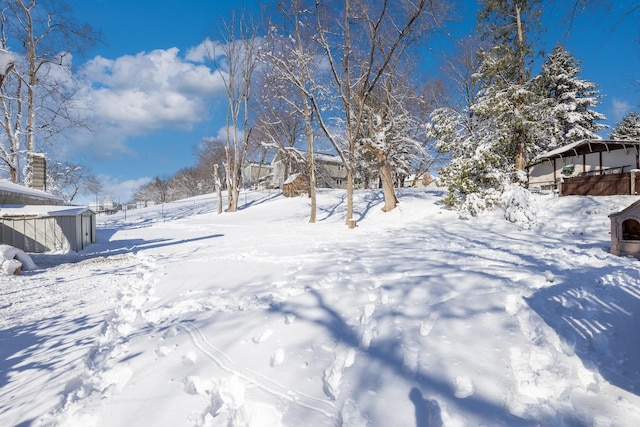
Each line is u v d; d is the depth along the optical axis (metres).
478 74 17.39
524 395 2.26
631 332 2.98
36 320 4.59
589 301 3.69
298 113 21.34
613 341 2.87
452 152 18.22
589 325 3.13
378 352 2.88
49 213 13.57
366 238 11.78
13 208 13.89
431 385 2.38
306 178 34.91
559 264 5.66
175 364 2.86
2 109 19.39
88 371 2.96
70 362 3.20
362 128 20.58
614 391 2.26
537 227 11.14
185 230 19.81
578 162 20.92
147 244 14.20
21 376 3.00
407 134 19.92
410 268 5.63
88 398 2.49
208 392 2.48
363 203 23.34
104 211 41.47
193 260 8.85
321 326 3.47
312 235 13.56
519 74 16.41
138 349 3.26
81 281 7.12
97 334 3.90
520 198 12.77
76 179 41.66
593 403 2.14
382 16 14.97
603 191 13.62
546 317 3.29
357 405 2.22
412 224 15.26
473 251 7.53
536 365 2.57
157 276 6.98
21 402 2.56
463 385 2.36
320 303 4.13
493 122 16.22
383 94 19.38
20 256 8.73
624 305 3.55
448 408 2.12
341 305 4.03
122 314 4.67
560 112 27.38
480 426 1.97
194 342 3.25
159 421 2.17
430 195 22.72
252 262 7.80
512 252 7.25
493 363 2.59
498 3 16.14
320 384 2.50
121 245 14.56
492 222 13.05
